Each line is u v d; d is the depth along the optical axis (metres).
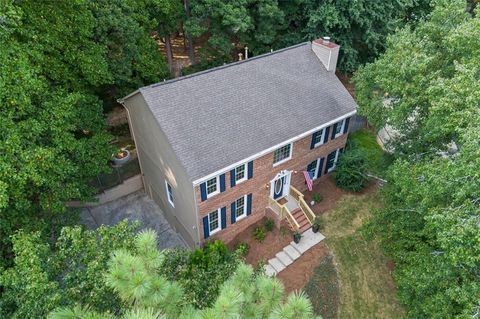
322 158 20.42
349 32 27.17
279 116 17.33
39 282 8.41
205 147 15.00
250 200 17.75
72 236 9.95
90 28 16.56
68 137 13.34
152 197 20.78
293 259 16.97
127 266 6.10
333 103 19.19
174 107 15.21
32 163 10.87
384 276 16.16
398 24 27.91
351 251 17.27
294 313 6.62
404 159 14.80
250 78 17.73
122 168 21.09
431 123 12.30
